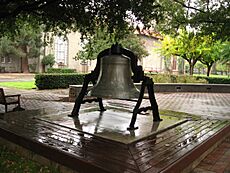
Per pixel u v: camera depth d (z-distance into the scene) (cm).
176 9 909
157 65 3516
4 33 998
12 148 403
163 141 364
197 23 884
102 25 668
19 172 326
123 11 573
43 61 3153
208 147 393
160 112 603
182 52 1933
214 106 921
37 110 573
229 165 356
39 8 671
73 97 1075
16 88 1465
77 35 3400
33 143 354
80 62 3272
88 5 613
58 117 493
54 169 325
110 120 471
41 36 2917
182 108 859
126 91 420
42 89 1453
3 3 658
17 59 3325
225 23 816
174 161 288
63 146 332
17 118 488
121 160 287
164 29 984
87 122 453
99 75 457
